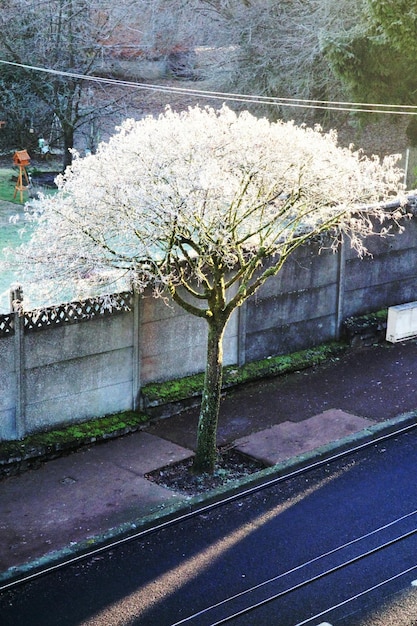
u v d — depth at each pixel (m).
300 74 24.91
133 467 10.98
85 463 11.03
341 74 20.36
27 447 10.83
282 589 8.59
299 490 10.58
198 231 10.39
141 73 30.72
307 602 8.38
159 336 12.16
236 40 26.44
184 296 12.28
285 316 13.80
